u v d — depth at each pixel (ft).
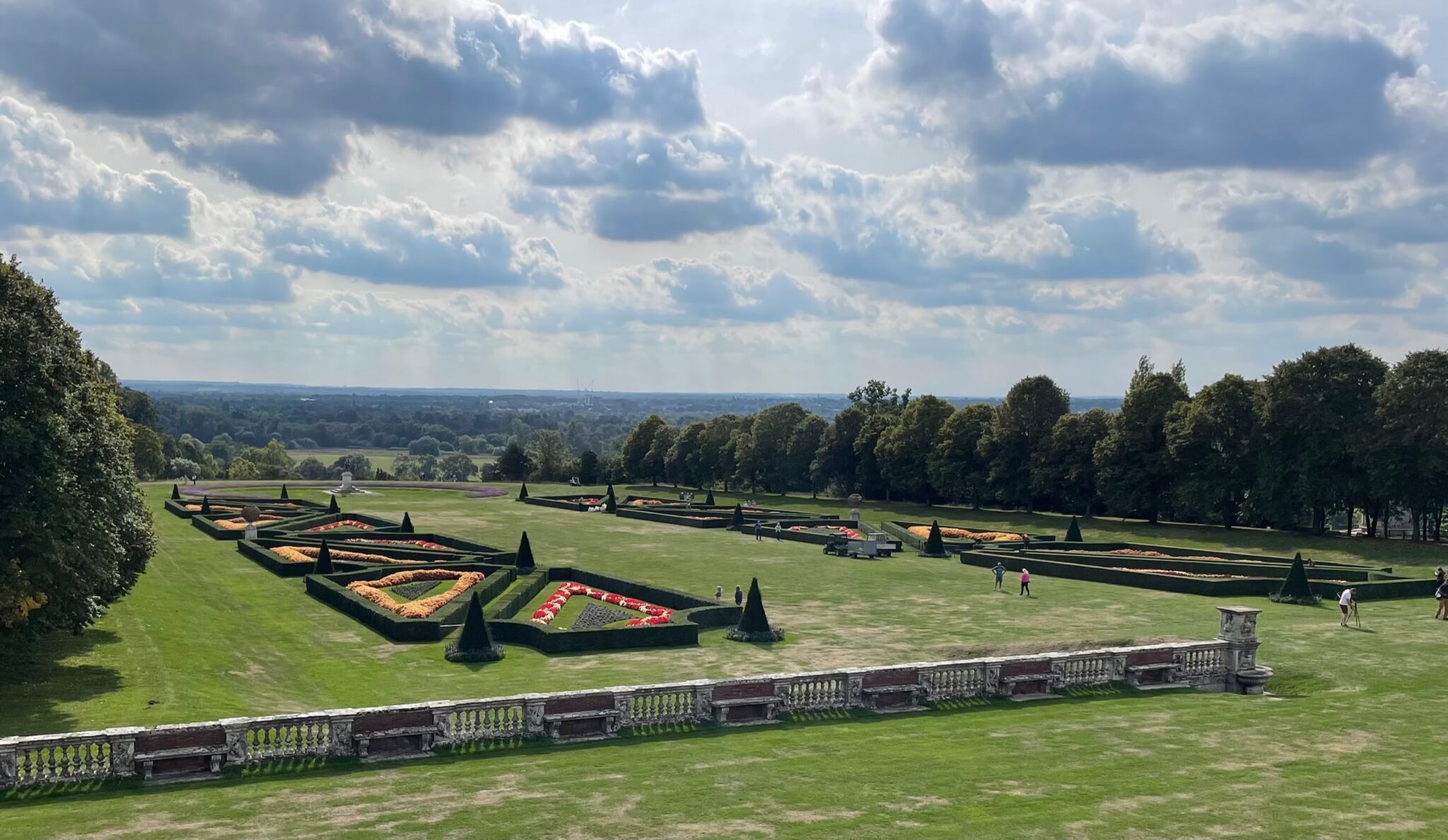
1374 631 164.35
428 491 548.31
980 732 100.22
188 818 74.90
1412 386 282.56
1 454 124.26
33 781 83.15
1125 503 359.66
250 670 151.02
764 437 550.36
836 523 379.55
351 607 197.98
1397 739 96.94
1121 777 84.23
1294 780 83.41
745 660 161.27
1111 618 194.29
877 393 629.92
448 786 82.89
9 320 129.29
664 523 398.01
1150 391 356.59
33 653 149.89
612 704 101.30
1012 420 413.80
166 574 241.55
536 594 225.56
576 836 70.95
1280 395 308.19
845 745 95.25
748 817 74.79
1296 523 320.70
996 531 366.02
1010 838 70.38
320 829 72.33
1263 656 144.77
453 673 152.35
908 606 211.20
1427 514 308.60
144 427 522.06
